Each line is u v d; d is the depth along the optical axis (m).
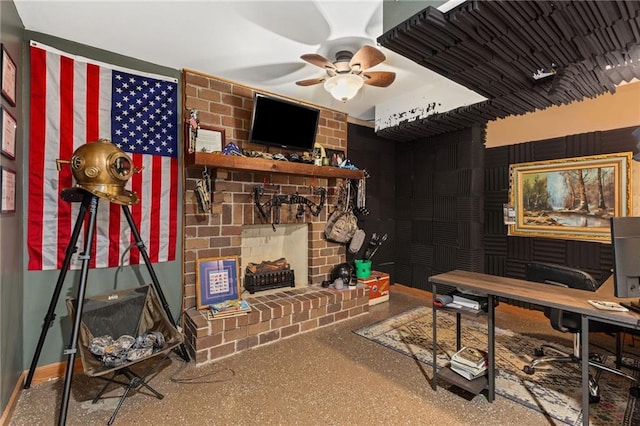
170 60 2.61
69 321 2.31
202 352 2.42
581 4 1.57
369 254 4.10
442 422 1.77
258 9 1.93
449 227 4.04
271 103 2.98
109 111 2.44
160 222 2.69
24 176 2.13
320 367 2.37
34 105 2.16
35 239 2.18
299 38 2.27
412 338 2.89
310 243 3.60
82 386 2.14
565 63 2.20
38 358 2.08
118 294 2.26
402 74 2.97
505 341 2.82
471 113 3.21
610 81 2.55
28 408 1.89
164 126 2.70
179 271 2.80
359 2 1.87
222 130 2.95
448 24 1.71
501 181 3.74
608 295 1.79
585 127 3.12
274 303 2.94
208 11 1.95
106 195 1.94
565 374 2.27
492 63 2.17
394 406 1.91
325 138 3.81
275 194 3.28
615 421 1.76
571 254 3.19
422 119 3.41
